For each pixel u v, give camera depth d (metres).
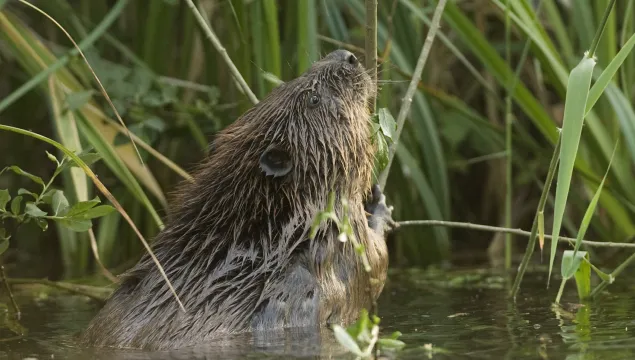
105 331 7.20
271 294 7.37
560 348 6.20
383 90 10.84
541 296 8.84
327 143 8.05
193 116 11.42
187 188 8.28
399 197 11.91
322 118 8.10
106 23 9.64
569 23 11.80
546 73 10.12
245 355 6.30
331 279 7.67
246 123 8.23
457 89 13.12
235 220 7.72
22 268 12.12
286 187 7.86
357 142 8.22
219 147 8.28
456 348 6.32
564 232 12.12
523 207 12.77
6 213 7.80
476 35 10.09
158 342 6.92
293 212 7.80
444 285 9.98
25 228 13.12
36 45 10.43
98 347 7.02
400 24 11.15
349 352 6.28
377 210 8.56
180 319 7.09
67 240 11.73
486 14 12.43
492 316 7.82
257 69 9.61
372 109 8.80
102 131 10.31
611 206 10.66
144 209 12.16
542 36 9.62
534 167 12.09
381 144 7.88
